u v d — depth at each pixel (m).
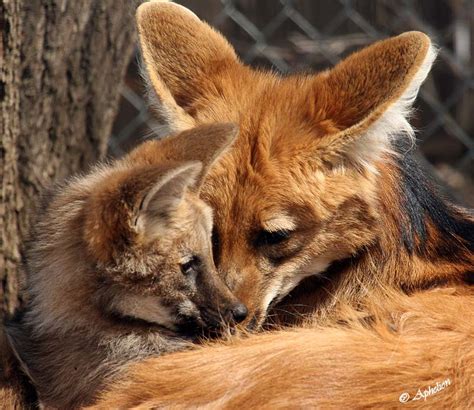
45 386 7.71
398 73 7.61
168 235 7.59
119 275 7.54
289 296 8.19
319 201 7.67
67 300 7.68
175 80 8.38
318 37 17.20
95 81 9.95
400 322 7.31
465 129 18.92
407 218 7.90
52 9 9.29
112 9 9.88
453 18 18.69
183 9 8.62
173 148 7.59
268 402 6.66
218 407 6.75
